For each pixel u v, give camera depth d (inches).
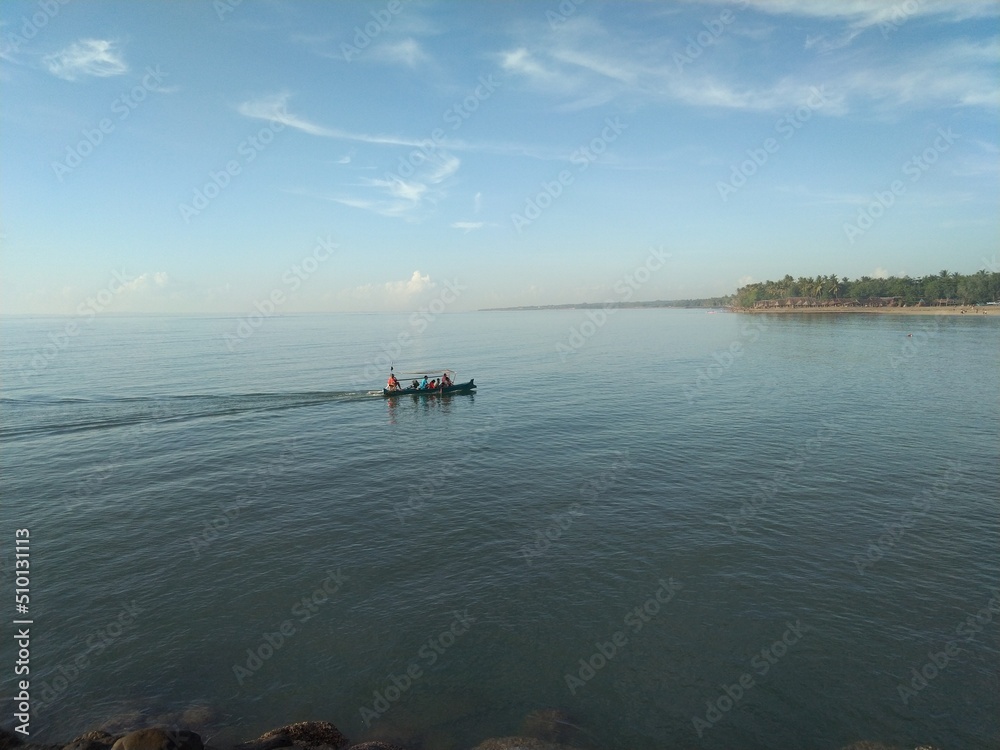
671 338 5890.8
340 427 1936.5
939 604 829.8
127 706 640.4
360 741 600.7
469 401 2396.7
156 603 841.5
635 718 633.6
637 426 1887.3
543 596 860.0
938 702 650.2
